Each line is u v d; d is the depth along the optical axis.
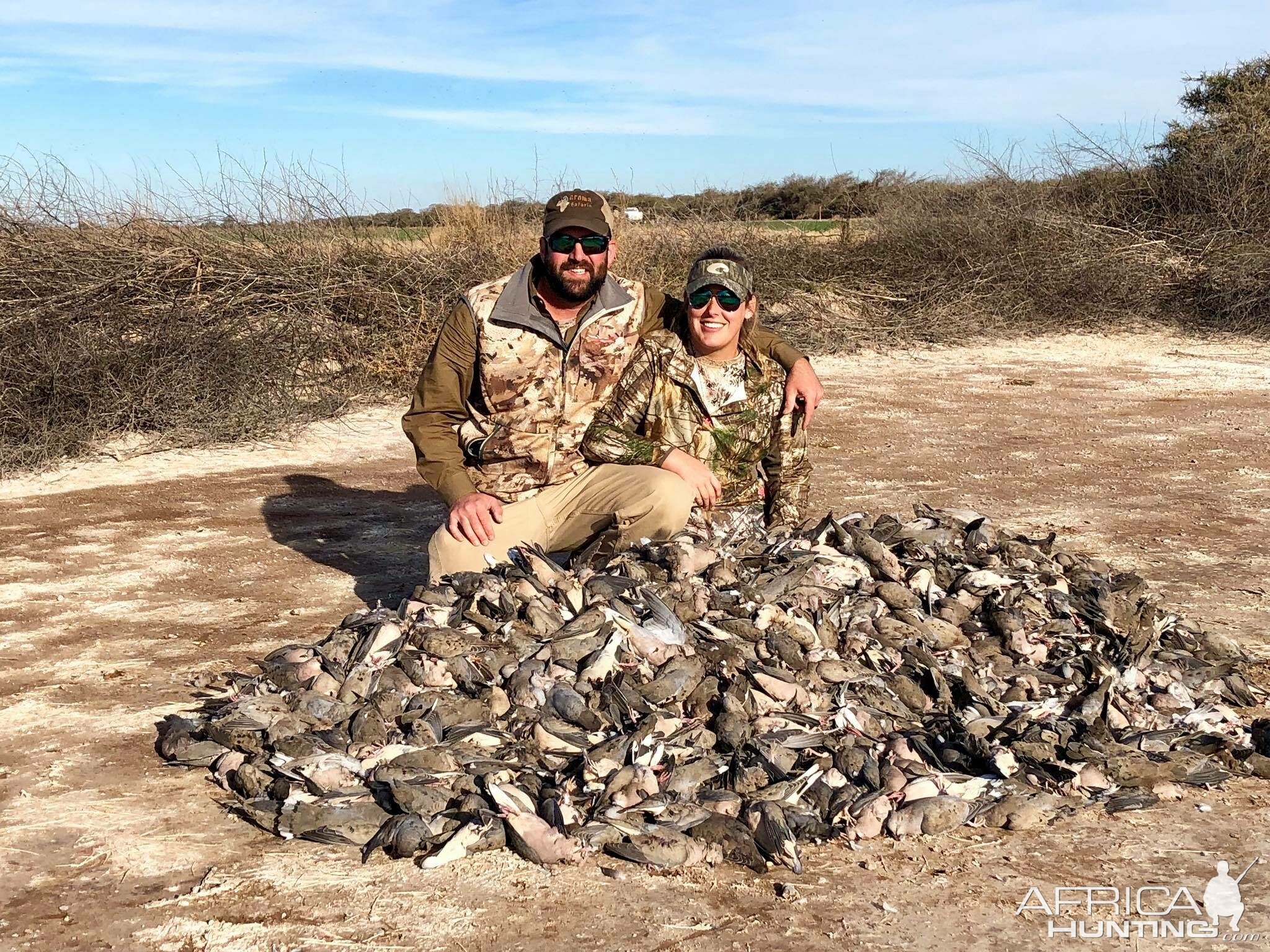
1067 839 3.44
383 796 3.53
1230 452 9.01
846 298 15.95
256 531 7.06
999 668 4.26
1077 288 16.27
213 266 11.67
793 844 3.30
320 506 7.67
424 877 3.25
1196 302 16.33
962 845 3.42
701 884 3.21
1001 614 4.43
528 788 3.53
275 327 11.34
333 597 5.79
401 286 12.47
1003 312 15.95
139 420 9.59
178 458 9.09
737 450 5.22
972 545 5.07
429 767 3.61
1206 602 5.52
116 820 3.60
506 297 4.92
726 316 4.95
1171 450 9.12
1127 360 13.92
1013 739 3.79
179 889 3.20
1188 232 17.80
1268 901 3.11
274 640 5.17
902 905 3.10
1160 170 19.09
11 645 5.16
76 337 9.84
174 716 4.21
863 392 11.95
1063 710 4.00
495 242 13.64
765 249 16.20
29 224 11.48
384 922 3.03
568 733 3.74
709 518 5.19
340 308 12.17
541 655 4.05
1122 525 6.95
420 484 8.31
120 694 4.59
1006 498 7.61
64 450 8.96
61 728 4.29
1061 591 4.73
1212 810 3.62
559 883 3.21
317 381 11.36
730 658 4.04
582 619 4.16
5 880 3.26
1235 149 18.78
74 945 2.95
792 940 2.94
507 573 4.46
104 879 3.26
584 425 5.12
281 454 9.30
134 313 10.65
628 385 5.13
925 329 15.35
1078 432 9.86
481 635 4.23
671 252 15.43
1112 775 3.71
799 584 4.51
